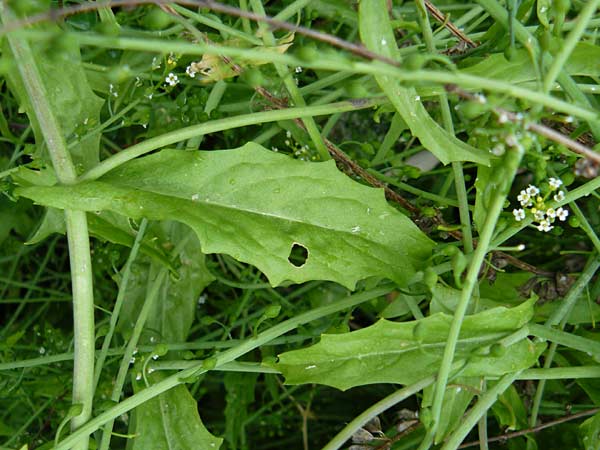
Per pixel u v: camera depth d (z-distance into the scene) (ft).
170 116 0.61
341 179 0.47
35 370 0.59
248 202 0.46
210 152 0.46
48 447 0.47
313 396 0.68
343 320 0.57
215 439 0.50
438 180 0.66
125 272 0.51
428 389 0.47
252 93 0.64
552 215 0.46
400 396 0.45
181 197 0.46
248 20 0.48
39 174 0.48
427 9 0.52
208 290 0.69
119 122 0.67
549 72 0.37
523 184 0.67
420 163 0.66
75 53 0.36
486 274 0.55
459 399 0.47
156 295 0.59
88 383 0.45
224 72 0.50
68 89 0.50
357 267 0.47
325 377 0.47
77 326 0.45
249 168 0.46
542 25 0.49
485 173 0.47
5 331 0.64
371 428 0.57
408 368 0.47
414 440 0.56
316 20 0.65
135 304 0.59
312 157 0.54
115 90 0.57
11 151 0.71
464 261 0.39
